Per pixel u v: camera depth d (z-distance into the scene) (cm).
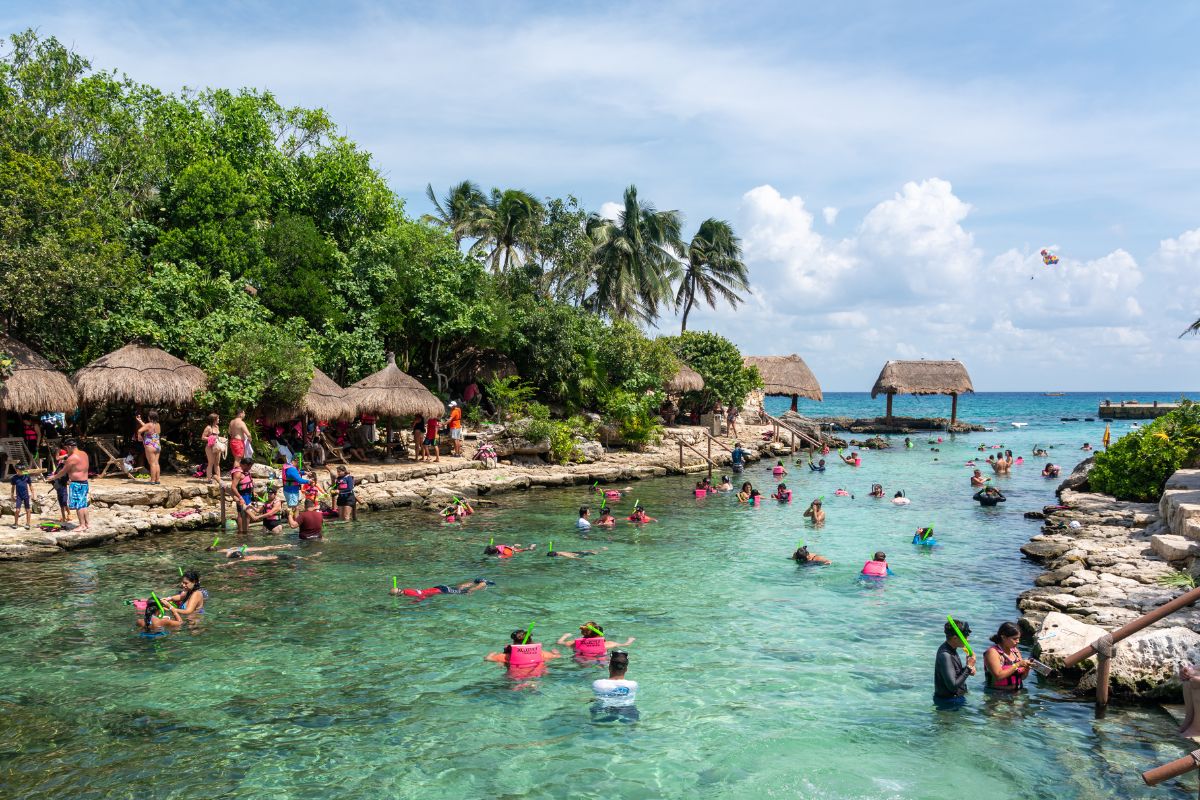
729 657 1037
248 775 712
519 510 2277
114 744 772
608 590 1384
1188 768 558
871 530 2009
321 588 1371
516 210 4066
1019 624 1127
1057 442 5644
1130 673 876
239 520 1817
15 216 2078
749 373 4853
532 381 3656
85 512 1638
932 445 5297
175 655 1027
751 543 1822
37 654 1024
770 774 714
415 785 696
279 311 2803
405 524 2019
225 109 3212
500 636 1123
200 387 2112
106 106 2706
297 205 3175
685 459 3469
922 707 867
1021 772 714
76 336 2230
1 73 2514
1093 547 1538
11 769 717
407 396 2638
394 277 3103
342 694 905
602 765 736
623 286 4556
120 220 2561
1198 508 1461
